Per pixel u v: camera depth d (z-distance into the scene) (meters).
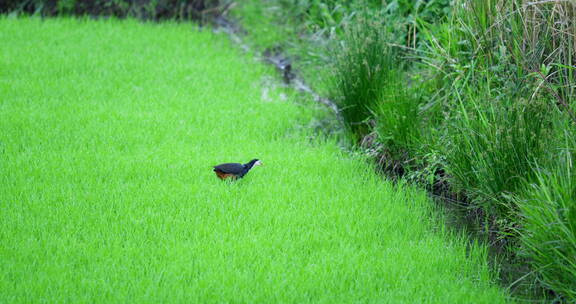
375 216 11.56
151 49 21.42
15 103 16.36
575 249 8.93
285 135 15.72
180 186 12.32
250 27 23.97
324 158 14.15
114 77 18.67
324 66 18.44
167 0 25.50
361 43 15.60
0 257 9.66
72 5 25.59
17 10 25.41
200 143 14.45
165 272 9.49
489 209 11.96
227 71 19.73
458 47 14.78
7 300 8.69
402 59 17.56
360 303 8.98
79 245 10.11
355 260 10.02
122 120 15.43
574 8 11.87
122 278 9.33
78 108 16.20
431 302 9.04
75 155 13.47
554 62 12.66
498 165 11.44
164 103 16.81
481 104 12.51
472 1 14.30
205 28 24.30
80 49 21.05
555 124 11.26
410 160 13.91
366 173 13.79
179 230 10.72
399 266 9.92
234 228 10.81
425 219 11.91
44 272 9.31
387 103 14.45
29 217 10.90
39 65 19.28
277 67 21.08
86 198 11.65
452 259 10.28
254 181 12.77
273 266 9.73
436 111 14.43
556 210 9.22
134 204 11.43
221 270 9.61
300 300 9.05
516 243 11.04
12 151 13.65
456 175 12.52
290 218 11.25
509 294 9.69
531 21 12.62
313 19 22.12
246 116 16.28
